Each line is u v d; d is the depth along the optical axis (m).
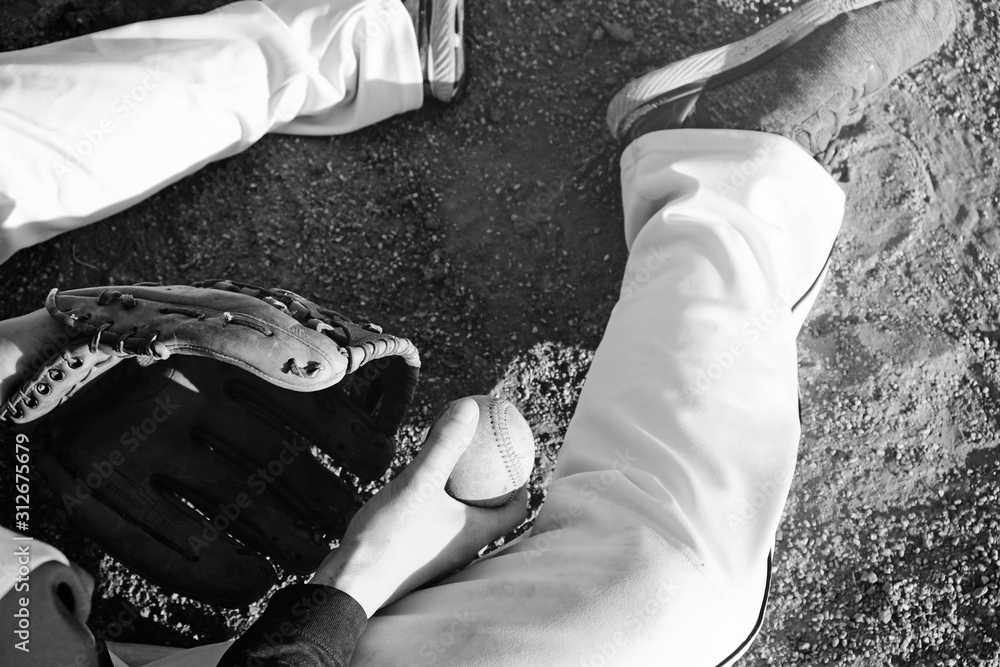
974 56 1.98
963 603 1.81
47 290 1.81
